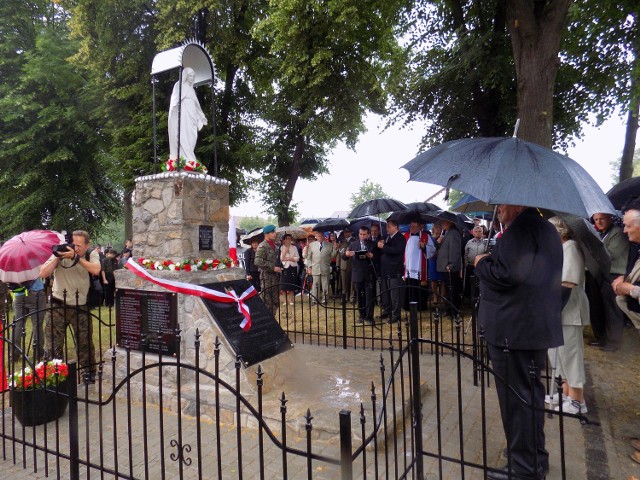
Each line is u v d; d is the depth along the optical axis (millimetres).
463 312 8680
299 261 12500
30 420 3992
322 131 15773
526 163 2539
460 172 2588
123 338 4949
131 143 14477
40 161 17328
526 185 2398
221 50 14227
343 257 10492
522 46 8086
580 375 3842
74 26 13961
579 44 12258
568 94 13148
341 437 1973
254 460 3283
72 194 18562
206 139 14266
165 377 4547
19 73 17812
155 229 5016
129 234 19516
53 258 4945
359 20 11648
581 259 3752
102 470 2748
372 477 3012
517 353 2791
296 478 3025
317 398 4203
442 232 9773
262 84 16578
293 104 16922
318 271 10461
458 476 3027
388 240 7988
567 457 3230
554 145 14203
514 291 2768
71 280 5320
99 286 9578
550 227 2863
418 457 2771
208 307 4477
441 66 13570
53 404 4031
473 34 12367
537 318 2719
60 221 17891
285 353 4879
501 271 2744
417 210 8781
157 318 4688
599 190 2701
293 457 3301
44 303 5938
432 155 2953
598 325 6078
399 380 4777
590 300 6109
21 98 16297
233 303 4801
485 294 2984
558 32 7883
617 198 5730
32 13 18766
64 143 17625
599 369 5148
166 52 5379
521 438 2752
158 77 13711
